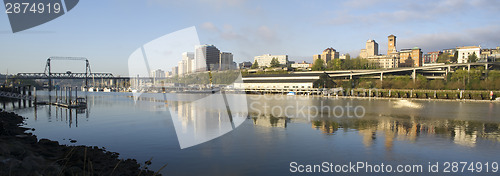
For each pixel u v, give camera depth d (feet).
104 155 80.12
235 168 74.64
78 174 56.34
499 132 123.65
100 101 328.08
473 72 379.55
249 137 110.83
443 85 378.73
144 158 82.79
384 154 88.22
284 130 126.31
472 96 331.57
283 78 467.11
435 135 116.67
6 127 111.24
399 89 385.09
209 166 75.97
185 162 79.20
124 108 239.09
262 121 154.30
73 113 203.62
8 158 56.18
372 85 432.25
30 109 234.99
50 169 55.36
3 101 321.52
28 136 100.68
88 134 119.65
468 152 90.58
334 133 120.16
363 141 104.99
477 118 170.60
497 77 361.51
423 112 202.80
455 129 131.23
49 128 136.05
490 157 84.99
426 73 506.48
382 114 190.29
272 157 84.38
